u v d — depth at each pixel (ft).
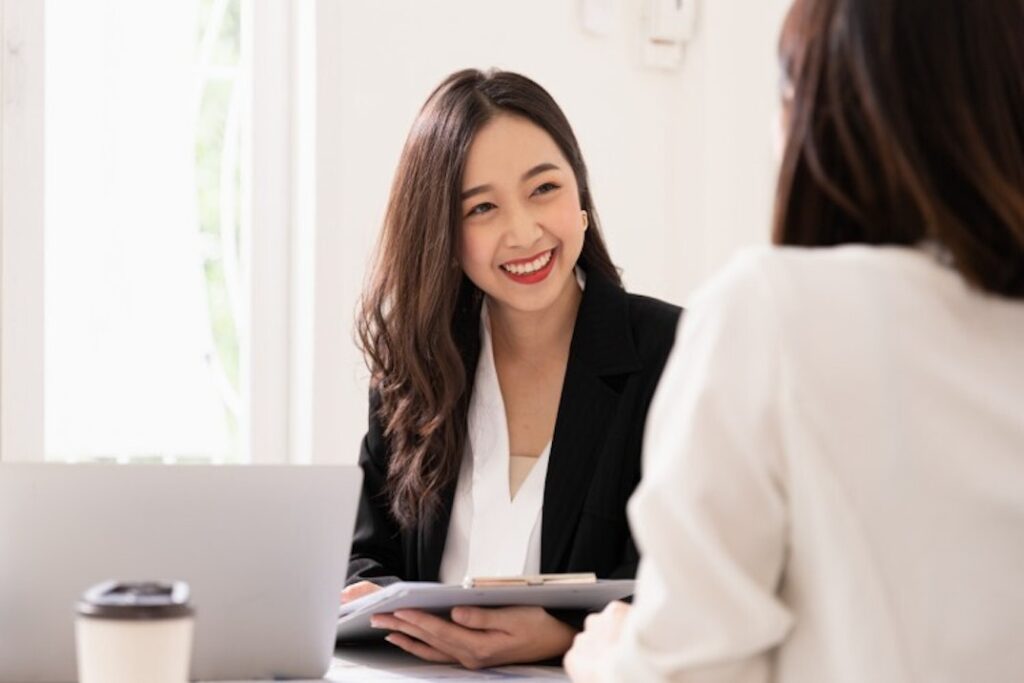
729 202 16.39
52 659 7.20
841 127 4.90
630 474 10.00
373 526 10.83
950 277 4.79
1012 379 4.71
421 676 8.16
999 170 4.71
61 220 14.73
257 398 15.23
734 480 4.67
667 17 16.10
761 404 4.63
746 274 4.79
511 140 10.26
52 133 14.67
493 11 15.48
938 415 4.68
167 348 15.17
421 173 10.48
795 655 4.75
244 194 15.28
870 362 4.65
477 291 10.87
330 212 14.87
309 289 14.90
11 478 7.06
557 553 10.01
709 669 4.75
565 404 10.17
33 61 14.05
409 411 10.64
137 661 5.42
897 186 4.83
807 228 5.08
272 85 15.23
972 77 4.77
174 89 15.14
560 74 15.84
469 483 10.54
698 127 16.38
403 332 10.62
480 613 8.50
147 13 15.02
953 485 4.66
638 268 16.31
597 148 16.07
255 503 7.31
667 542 4.71
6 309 14.06
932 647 4.63
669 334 10.27
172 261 15.17
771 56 16.42
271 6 15.19
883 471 4.63
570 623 8.89
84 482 7.13
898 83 4.78
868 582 4.60
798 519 4.67
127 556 7.19
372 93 15.01
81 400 14.84
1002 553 4.67
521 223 10.16
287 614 7.48
